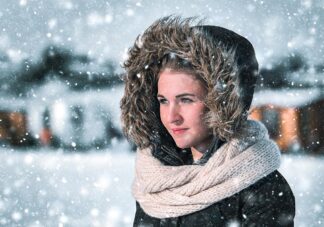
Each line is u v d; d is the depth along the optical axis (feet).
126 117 7.57
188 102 6.83
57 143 50.14
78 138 49.98
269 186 6.66
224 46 6.72
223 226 6.68
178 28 6.86
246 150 6.73
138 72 7.36
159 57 7.02
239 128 6.82
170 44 6.82
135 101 7.47
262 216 6.56
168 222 6.95
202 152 7.16
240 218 6.70
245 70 6.92
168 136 7.46
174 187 6.93
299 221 18.40
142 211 7.46
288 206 6.68
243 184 6.58
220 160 6.73
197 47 6.67
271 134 41.83
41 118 51.08
